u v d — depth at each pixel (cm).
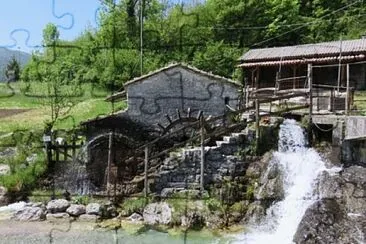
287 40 4938
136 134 2605
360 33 4841
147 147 2317
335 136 2272
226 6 4631
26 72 3164
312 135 2392
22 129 2942
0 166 2572
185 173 2244
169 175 2247
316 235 1808
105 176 2458
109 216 2148
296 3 5197
